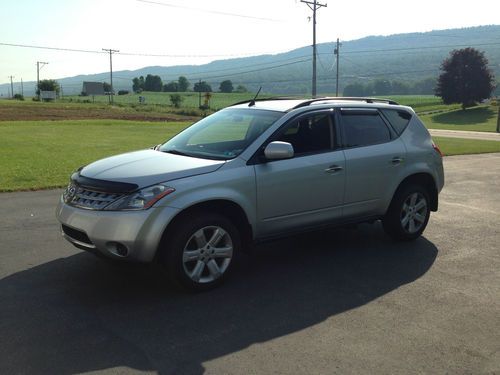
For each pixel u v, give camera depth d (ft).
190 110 220.23
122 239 14.33
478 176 42.29
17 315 13.85
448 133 125.18
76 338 12.67
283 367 11.56
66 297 15.17
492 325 13.94
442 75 278.26
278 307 14.85
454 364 11.87
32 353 11.88
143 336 12.87
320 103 19.22
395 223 21.09
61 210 15.87
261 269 18.15
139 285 16.25
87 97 429.38
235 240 16.30
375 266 18.65
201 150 17.66
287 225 17.71
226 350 12.27
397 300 15.56
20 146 56.18
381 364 11.79
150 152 17.98
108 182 14.87
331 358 12.01
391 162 20.38
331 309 14.80
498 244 21.76
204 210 15.90
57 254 19.04
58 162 43.93
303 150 18.03
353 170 19.11
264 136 17.17
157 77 562.25
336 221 19.17
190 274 15.51
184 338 12.82
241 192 16.16
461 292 16.29
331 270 18.15
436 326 13.83
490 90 270.67
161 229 14.60
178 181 15.14
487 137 108.88
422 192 21.79
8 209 26.37
